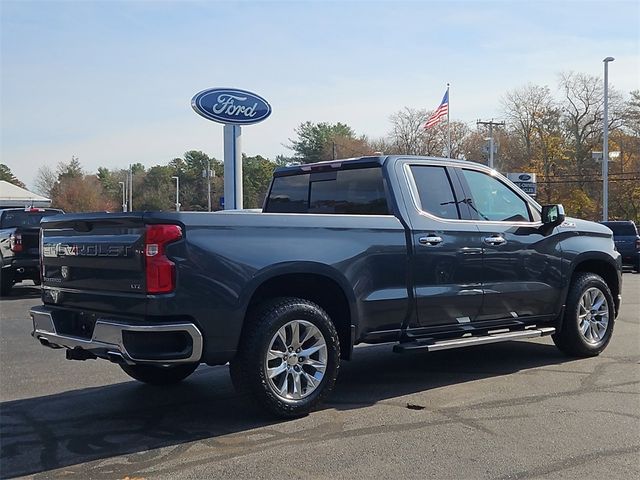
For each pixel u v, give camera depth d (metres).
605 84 36.22
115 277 4.92
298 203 7.04
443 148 58.78
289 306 5.20
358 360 7.66
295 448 4.60
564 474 4.09
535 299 6.96
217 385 6.52
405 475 4.09
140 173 104.81
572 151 56.97
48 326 5.49
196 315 4.76
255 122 21.50
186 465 4.32
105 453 4.59
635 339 8.67
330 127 79.50
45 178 98.56
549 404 5.63
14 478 4.16
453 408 5.55
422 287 6.01
